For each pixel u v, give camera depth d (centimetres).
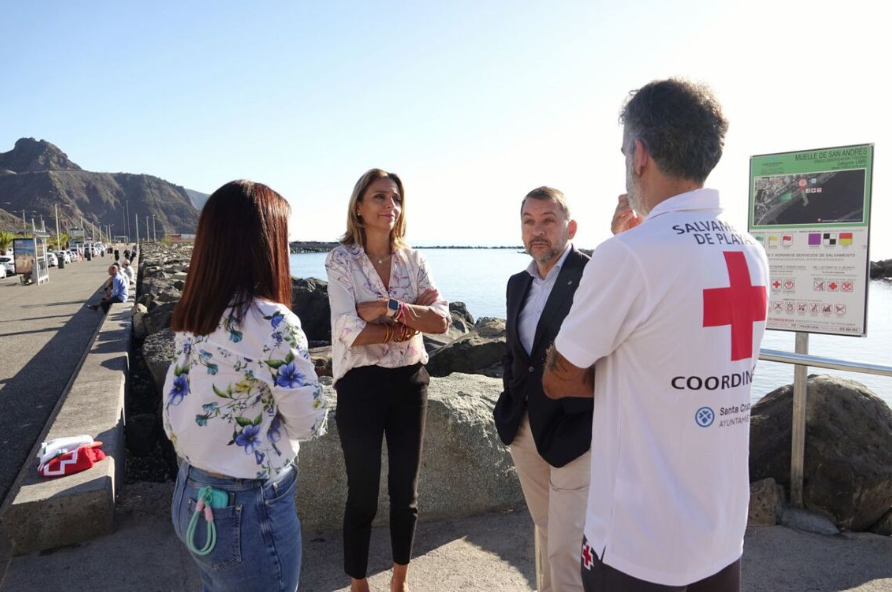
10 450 571
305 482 356
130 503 397
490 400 407
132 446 600
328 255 298
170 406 178
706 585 146
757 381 1096
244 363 171
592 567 153
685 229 143
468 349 686
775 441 393
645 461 142
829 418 376
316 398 178
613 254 143
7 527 336
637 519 142
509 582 307
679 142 145
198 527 172
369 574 316
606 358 152
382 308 278
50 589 304
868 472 353
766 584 293
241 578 173
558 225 263
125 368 775
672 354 139
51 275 3738
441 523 373
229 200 178
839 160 338
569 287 251
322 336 1773
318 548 342
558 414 245
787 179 356
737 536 150
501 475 385
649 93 151
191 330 174
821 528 347
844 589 287
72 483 361
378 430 284
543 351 251
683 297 138
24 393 788
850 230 336
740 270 145
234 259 175
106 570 321
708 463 141
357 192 297
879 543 331
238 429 173
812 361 338
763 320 152
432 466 373
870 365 318
